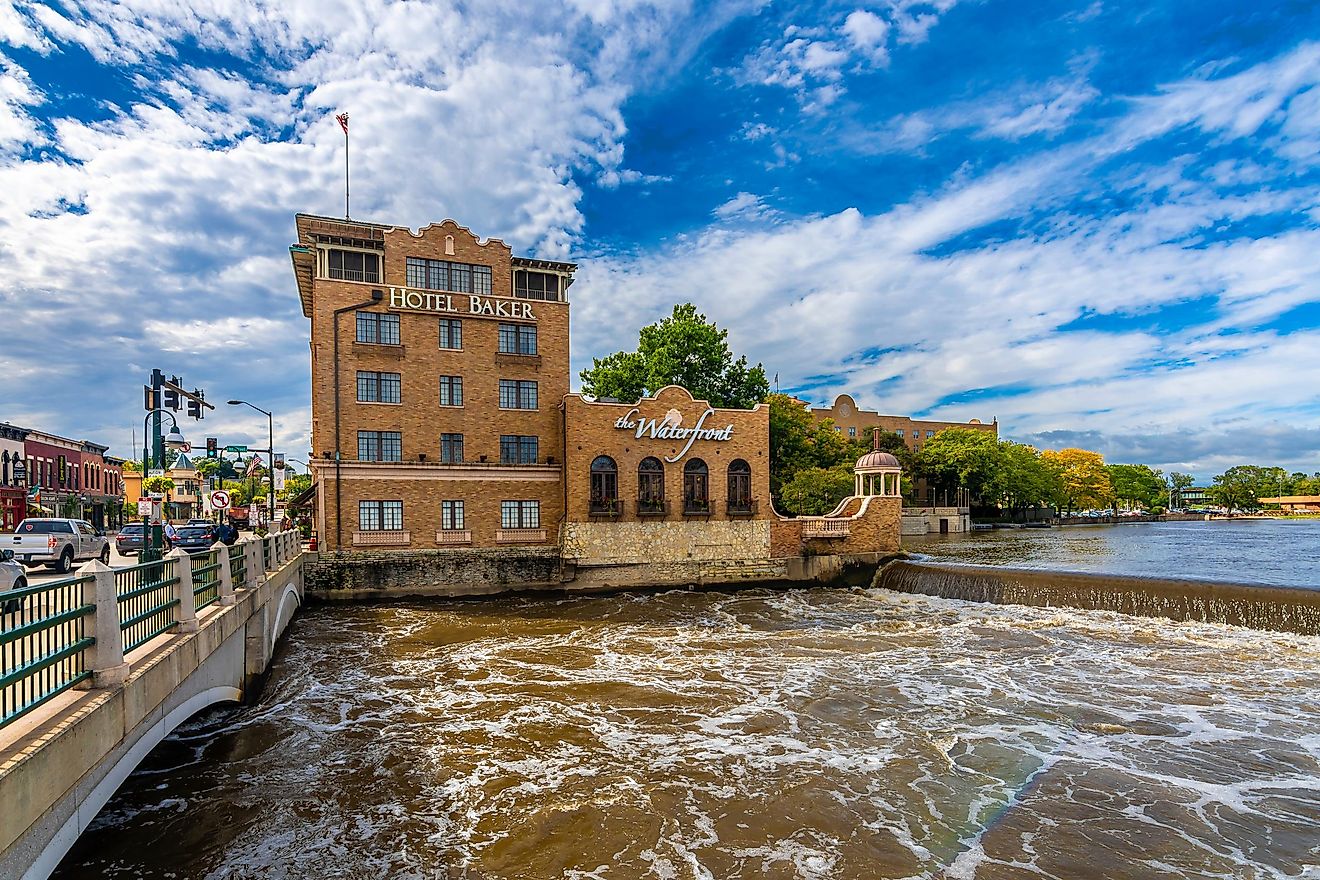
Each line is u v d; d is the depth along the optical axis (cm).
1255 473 16300
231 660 1483
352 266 3522
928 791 1208
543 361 3775
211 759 1349
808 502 4962
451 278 3666
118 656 821
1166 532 8594
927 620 2744
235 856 1002
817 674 1950
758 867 975
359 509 3322
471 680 1902
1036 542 6531
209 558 1370
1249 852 1012
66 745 666
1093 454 12494
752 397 5066
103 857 996
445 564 3331
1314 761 1316
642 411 3659
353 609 3041
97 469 6788
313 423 3816
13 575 1217
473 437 3622
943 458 9031
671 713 1620
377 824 1095
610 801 1172
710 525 3738
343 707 1664
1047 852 1013
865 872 962
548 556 3481
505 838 1053
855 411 12144
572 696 1752
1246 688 1748
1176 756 1345
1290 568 3959
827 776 1270
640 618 2861
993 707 1644
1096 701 1672
